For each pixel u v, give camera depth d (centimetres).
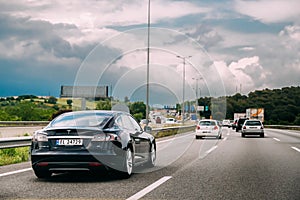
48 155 884
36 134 916
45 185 857
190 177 982
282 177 984
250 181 920
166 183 889
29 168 1152
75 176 997
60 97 6481
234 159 1427
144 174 1036
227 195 750
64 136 893
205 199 712
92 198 716
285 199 715
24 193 763
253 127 3344
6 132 3036
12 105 5994
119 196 735
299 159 1430
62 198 716
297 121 8119
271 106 10475
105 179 945
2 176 990
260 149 1919
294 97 10450
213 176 1001
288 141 2688
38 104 6331
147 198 718
